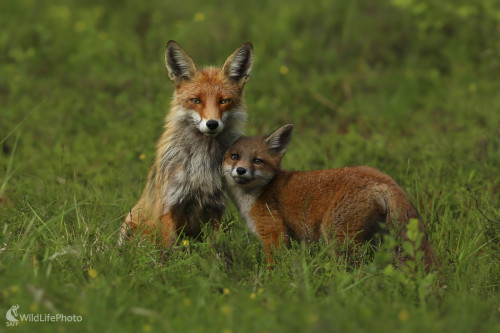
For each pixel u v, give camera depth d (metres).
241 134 11.13
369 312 6.38
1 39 21.17
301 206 9.53
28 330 6.26
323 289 7.89
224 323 6.30
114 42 21.23
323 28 23.00
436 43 21.47
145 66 19.91
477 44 21.33
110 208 11.27
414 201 10.94
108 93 18.61
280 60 20.14
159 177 10.86
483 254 9.30
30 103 17.44
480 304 7.09
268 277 8.37
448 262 8.91
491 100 17.98
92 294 7.02
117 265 8.05
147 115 16.61
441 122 16.89
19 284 6.80
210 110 10.42
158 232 10.32
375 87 19.80
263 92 18.55
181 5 24.95
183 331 6.16
